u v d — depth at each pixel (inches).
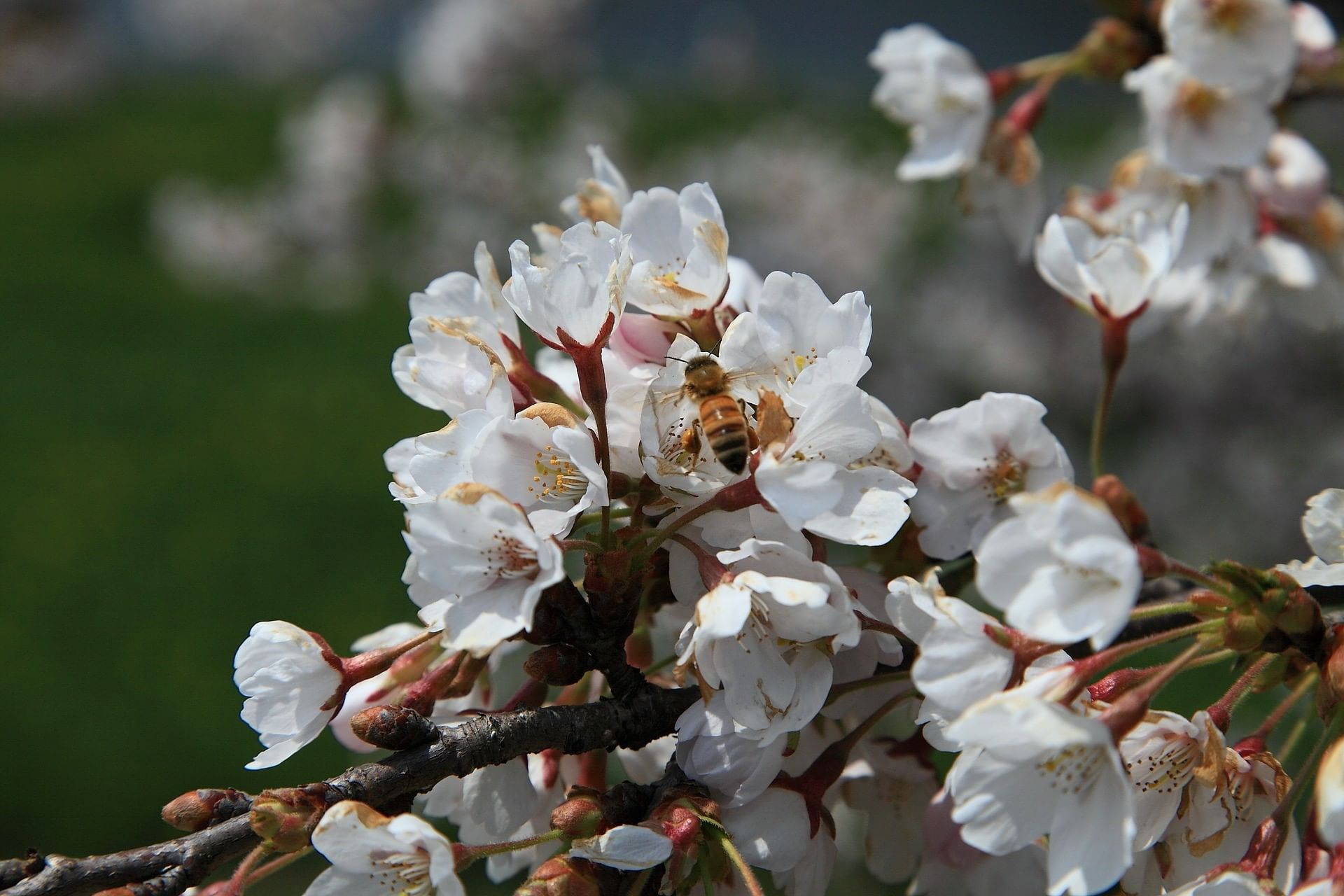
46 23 175.3
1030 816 14.8
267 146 141.6
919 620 15.3
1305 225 20.8
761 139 85.4
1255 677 15.3
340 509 70.0
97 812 44.1
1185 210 16.9
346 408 84.6
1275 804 15.2
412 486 15.7
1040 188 20.1
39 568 63.4
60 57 175.0
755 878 15.0
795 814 15.6
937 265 65.9
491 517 15.0
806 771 15.8
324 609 58.6
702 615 15.1
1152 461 54.2
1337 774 14.6
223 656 54.5
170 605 59.4
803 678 15.4
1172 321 25.4
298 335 97.3
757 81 140.6
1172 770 15.2
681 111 129.1
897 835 16.8
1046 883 16.4
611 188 17.0
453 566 15.1
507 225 85.0
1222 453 52.9
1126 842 14.6
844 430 15.3
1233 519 52.3
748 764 15.4
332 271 103.7
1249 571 15.0
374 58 175.2
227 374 90.7
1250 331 24.8
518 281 15.4
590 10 88.8
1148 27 19.7
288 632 15.8
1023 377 56.9
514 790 16.0
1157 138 19.0
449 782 16.5
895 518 15.3
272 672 15.8
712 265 16.0
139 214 126.0
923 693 15.3
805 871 15.7
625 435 15.5
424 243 97.0
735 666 15.3
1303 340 49.6
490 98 88.0
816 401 15.2
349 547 65.5
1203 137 19.0
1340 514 15.9
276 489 72.8
